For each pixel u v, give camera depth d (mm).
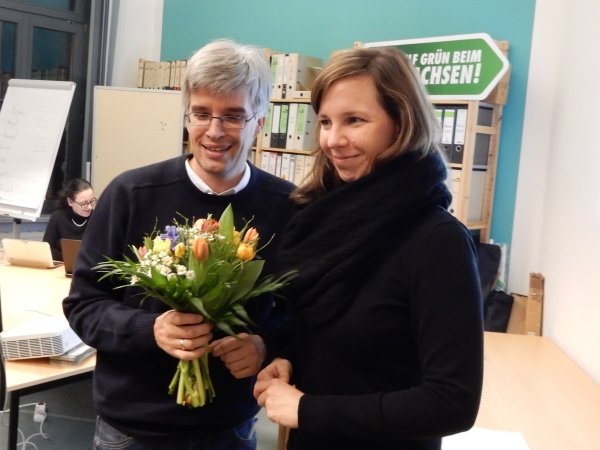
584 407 2049
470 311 973
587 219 2457
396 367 1051
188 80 1381
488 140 3490
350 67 1057
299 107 4125
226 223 1220
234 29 5219
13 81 4535
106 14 5582
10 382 2004
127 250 1458
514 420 1930
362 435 1017
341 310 1059
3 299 2908
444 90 3291
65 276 3459
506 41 3447
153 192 1479
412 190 1036
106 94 5102
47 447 2996
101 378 1474
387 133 1063
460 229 1013
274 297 1499
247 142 1439
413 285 1006
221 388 1437
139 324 1328
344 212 1083
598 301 2281
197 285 1130
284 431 2543
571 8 3008
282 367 1209
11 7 5152
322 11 4523
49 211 5656
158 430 1422
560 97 3113
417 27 3936
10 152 4332
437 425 961
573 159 2736
